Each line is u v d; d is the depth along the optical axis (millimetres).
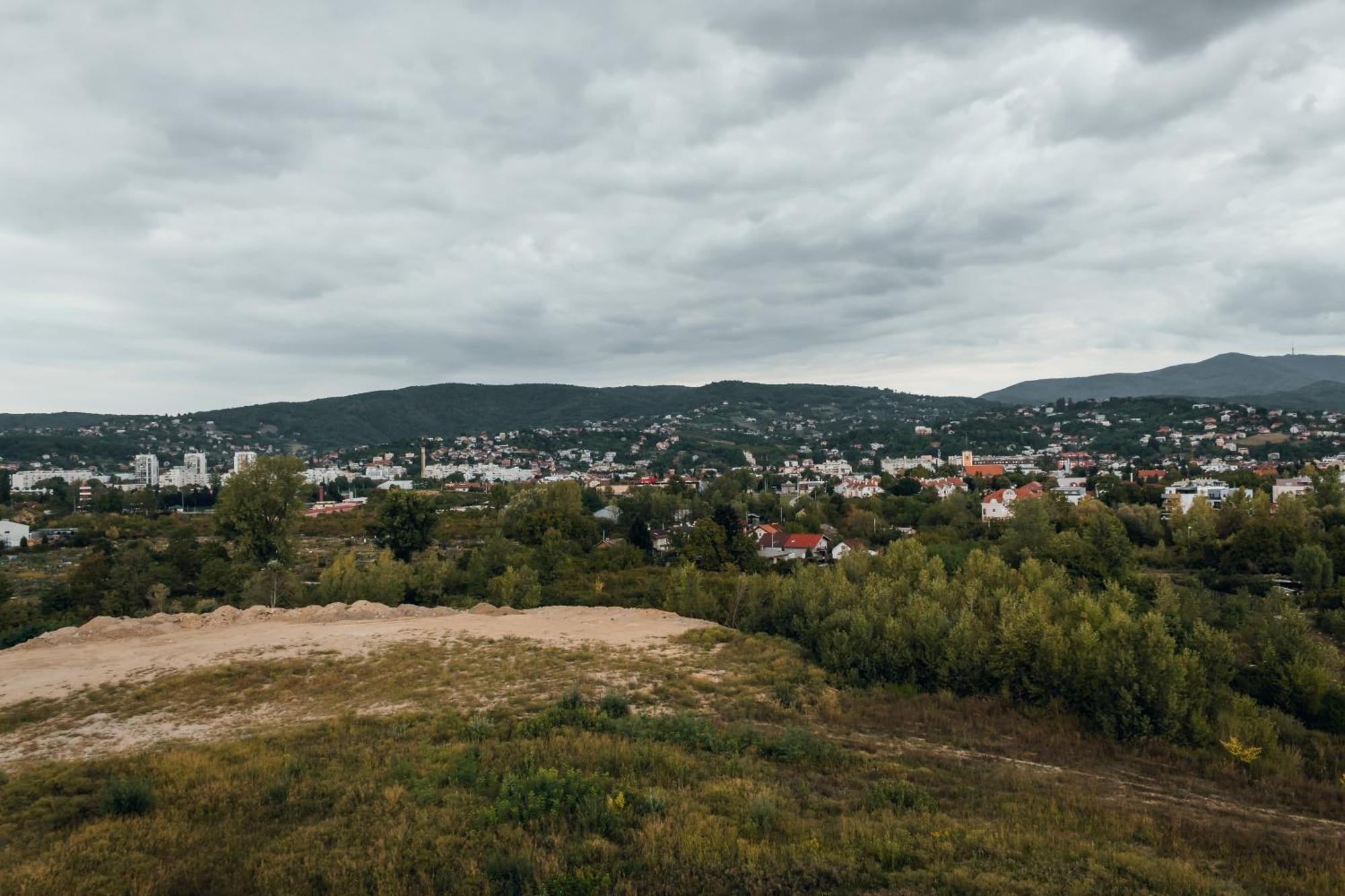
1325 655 29094
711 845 9625
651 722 16094
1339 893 9359
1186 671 21047
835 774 13633
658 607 41500
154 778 12812
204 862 9492
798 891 8578
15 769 14414
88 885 8836
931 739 17656
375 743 14664
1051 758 17078
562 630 28500
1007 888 8664
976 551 46094
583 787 11438
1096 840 10719
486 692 19375
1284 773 18344
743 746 15141
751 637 27531
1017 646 22531
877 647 24781
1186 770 17703
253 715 17938
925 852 9648
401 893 8492
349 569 45281
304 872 9094
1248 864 10320
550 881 8508
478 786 11906
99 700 19062
